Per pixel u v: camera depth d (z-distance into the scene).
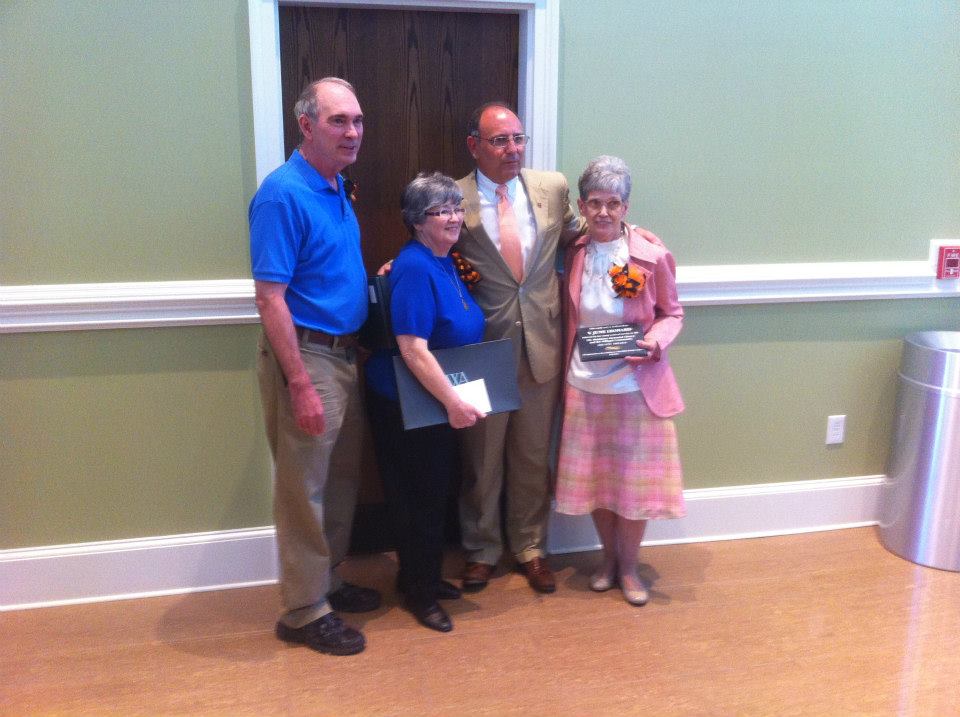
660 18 2.67
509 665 2.32
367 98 2.74
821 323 3.01
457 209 2.30
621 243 2.51
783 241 2.92
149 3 2.36
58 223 2.43
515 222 2.50
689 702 2.16
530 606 2.63
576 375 2.57
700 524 3.07
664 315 2.57
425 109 2.79
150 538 2.67
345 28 2.67
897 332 3.09
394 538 2.51
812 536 3.12
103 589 2.65
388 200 2.84
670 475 2.53
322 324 2.21
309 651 2.39
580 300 2.54
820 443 3.12
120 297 2.46
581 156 2.71
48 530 2.60
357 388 2.46
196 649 2.39
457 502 3.02
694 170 2.80
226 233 2.53
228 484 2.69
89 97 2.38
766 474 3.11
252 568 2.75
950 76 2.92
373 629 2.50
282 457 2.27
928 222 3.03
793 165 2.87
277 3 2.45
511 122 2.39
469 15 2.73
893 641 2.44
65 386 2.53
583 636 2.46
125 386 2.56
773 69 2.78
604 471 2.62
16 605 2.60
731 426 3.03
